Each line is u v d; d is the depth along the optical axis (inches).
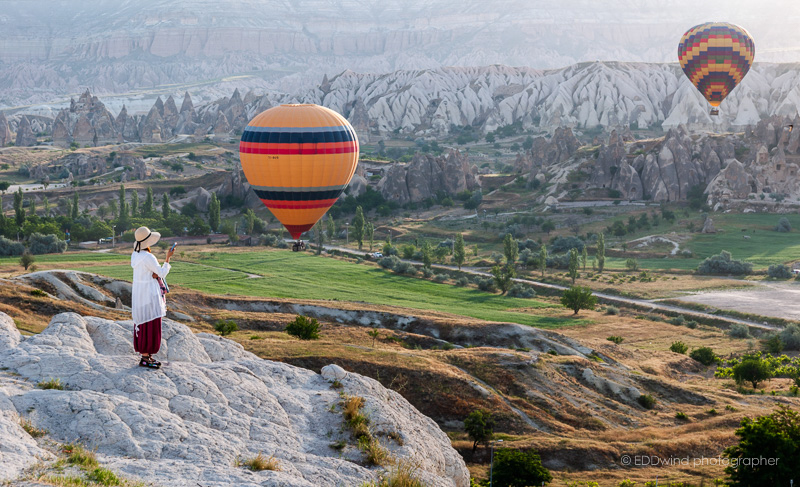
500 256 6323.8
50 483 457.4
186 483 499.8
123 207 7751.0
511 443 1800.0
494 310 4389.8
